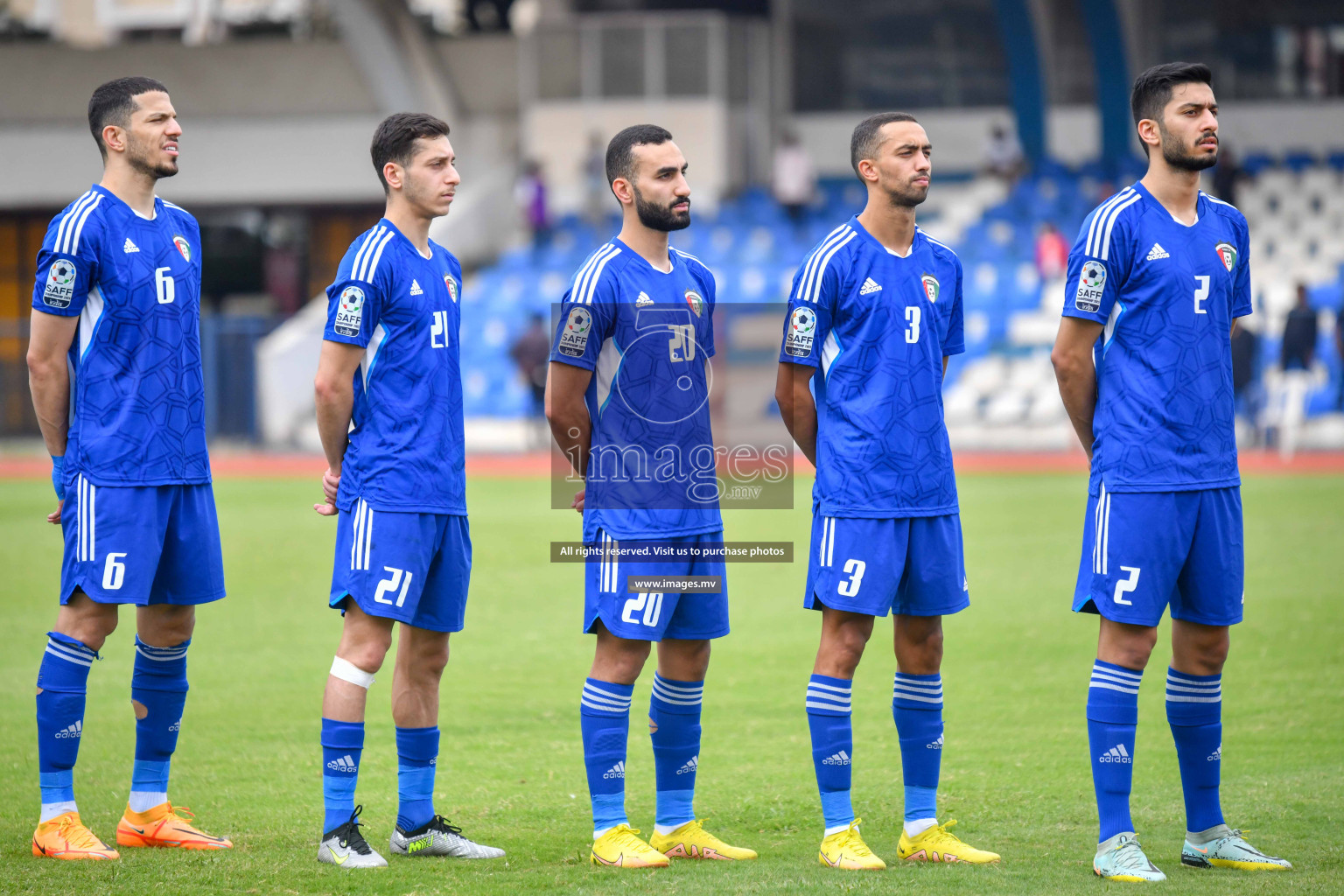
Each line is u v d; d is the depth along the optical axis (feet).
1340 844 46.62
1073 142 292.20
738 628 90.79
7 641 87.86
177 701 50.06
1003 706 68.44
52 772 47.83
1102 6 272.92
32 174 309.22
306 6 312.09
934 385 47.80
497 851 47.47
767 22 299.17
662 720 48.44
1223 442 46.44
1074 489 165.48
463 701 71.10
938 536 47.47
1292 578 100.89
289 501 168.76
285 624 93.40
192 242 51.34
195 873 44.45
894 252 47.62
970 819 50.88
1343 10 275.80
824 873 44.19
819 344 47.85
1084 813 51.39
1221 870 44.57
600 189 280.92
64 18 335.06
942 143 298.15
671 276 48.52
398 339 48.03
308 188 309.83
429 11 318.65
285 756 60.49
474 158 311.68
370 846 47.60
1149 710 67.92
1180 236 45.93
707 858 47.24
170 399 49.19
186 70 308.40
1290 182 263.90
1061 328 47.29
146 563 48.34
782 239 269.44
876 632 90.48
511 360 255.09
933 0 294.87
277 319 245.65
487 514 152.66
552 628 91.40
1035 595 99.14
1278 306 231.30
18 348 251.39
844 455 47.06
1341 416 208.44
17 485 193.36
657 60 289.33
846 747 46.75
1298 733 61.36
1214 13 281.54
